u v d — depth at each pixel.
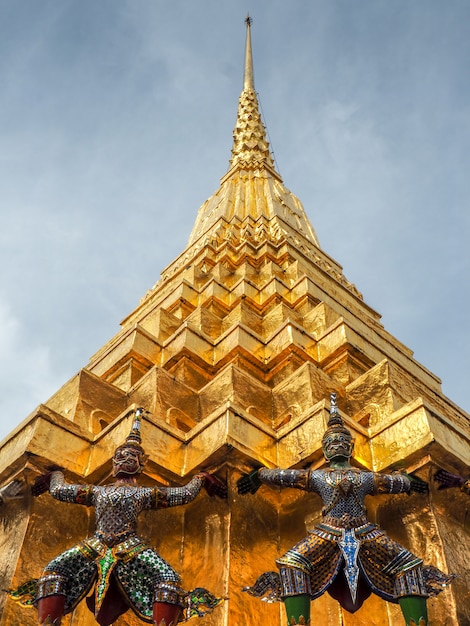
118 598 8.70
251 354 18.39
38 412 11.94
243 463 11.43
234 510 11.25
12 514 11.50
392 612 10.68
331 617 10.52
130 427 11.82
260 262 27.62
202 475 9.73
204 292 23.70
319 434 11.91
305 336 19.14
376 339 22.02
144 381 15.34
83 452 12.11
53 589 8.23
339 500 8.73
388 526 11.42
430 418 11.68
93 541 8.55
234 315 21.61
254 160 41.38
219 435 11.66
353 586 7.92
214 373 18.39
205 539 11.30
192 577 10.98
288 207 35.50
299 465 11.83
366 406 15.09
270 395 15.86
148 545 8.69
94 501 8.99
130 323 26.88
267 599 8.40
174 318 21.28
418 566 8.23
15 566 10.53
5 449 12.09
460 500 11.45
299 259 27.92
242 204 34.59
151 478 11.52
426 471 11.27
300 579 8.12
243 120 46.47
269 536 11.59
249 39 57.25
